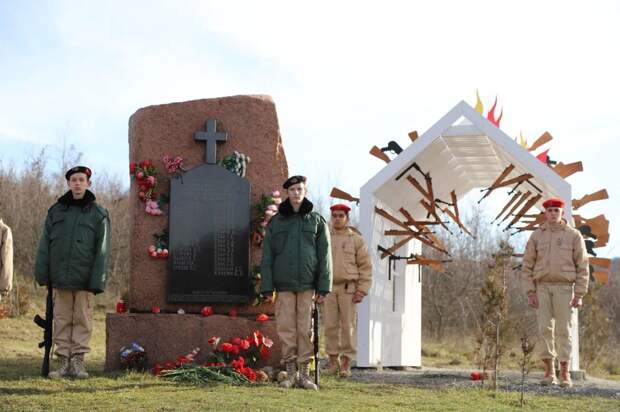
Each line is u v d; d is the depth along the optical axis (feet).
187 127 30.22
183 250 28.99
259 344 28.48
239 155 29.76
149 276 29.35
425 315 83.87
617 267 81.05
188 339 28.48
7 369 28.37
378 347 36.96
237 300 28.94
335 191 38.40
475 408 22.63
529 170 34.19
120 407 20.12
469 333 79.71
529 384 29.91
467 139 37.52
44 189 91.56
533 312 67.10
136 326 28.43
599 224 35.37
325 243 25.34
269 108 30.68
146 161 29.73
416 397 24.61
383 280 38.17
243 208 29.37
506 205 42.19
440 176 42.98
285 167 30.68
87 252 25.80
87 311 26.20
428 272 84.17
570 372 33.01
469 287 83.35
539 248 30.40
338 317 31.68
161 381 25.52
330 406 21.31
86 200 26.13
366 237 35.63
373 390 25.88
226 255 29.12
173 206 29.14
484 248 85.56
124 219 86.58
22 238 82.79
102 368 30.12
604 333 49.08
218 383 25.63
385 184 36.76
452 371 36.60
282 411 20.06
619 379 43.93
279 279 25.23
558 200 30.17
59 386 23.75
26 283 76.28
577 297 29.73
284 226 25.43
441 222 39.45
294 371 25.39
